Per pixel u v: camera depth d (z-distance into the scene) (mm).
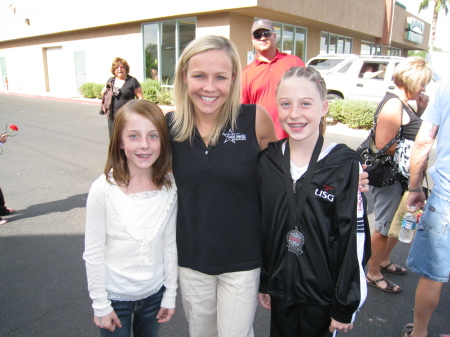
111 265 1767
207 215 1755
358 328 2594
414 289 3049
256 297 1874
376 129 2783
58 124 11414
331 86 11688
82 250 3600
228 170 1704
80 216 4430
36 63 24438
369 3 20672
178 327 2605
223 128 1738
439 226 2104
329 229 1608
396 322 2652
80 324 2568
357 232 1566
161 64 16703
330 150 1606
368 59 11242
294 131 1582
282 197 1655
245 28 14477
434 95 2137
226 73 1646
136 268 1776
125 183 1746
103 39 19266
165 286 1892
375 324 2633
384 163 2768
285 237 1685
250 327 1885
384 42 23750
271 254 1752
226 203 1743
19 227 4125
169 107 14273
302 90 1552
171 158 1796
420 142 2236
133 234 1738
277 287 1749
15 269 3254
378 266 3025
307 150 1631
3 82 28500
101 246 1737
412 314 2738
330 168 1568
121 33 18188
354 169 1556
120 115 1691
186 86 1743
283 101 1594
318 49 19125
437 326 2611
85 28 19438
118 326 1788
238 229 1769
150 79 16328
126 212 1730
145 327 1956
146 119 1677
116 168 1734
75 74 21797
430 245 2160
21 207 4715
